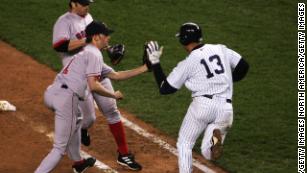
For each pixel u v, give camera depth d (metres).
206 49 25.92
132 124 33.97
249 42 45.62
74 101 26.11
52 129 32.88
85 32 27.11
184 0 51.91
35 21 47.22
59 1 50.72
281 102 36.88
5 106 34.44
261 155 30.94
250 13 50.44
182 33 25.98
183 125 26.36
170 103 36.62
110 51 28.22
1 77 38.94
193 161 30.34
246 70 26.78
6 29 45.84
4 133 32.09
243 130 33.38
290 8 51.59
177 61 42.03
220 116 25.69
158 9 50.12
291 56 43.69
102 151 31.02
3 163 29.23
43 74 39.75
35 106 35.34
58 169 29.03
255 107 36.16
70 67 26.20
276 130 33.44
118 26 46.94
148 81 39.28
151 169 29.44
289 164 30.11
